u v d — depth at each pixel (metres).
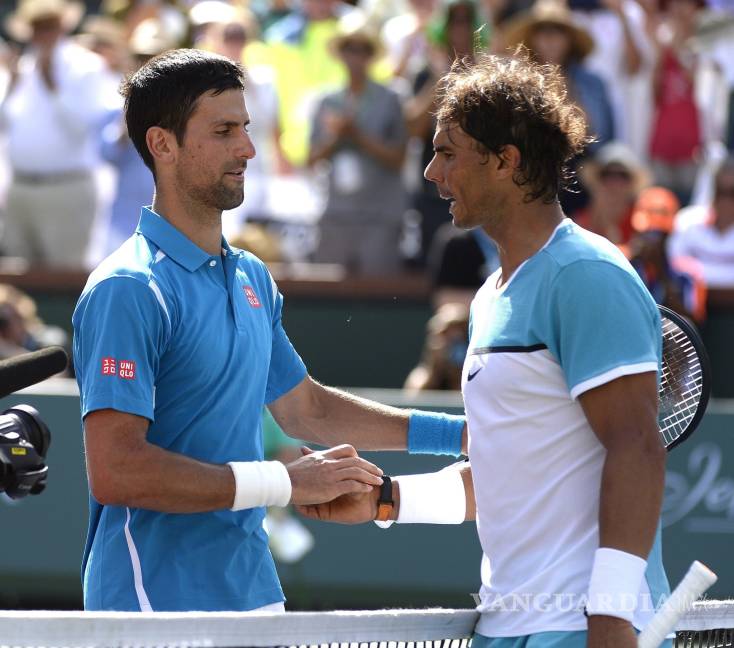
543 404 9.05
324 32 30.98
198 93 9.92
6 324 24.23
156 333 9.57
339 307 26.73
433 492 10.66
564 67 26.67
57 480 22.25
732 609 9.98
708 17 29.27
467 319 23.38
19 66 28.66
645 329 8.79
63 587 22.28
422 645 9.98
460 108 9.32
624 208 24.75
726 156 28.98
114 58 28.88
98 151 28.38
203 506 9.48
